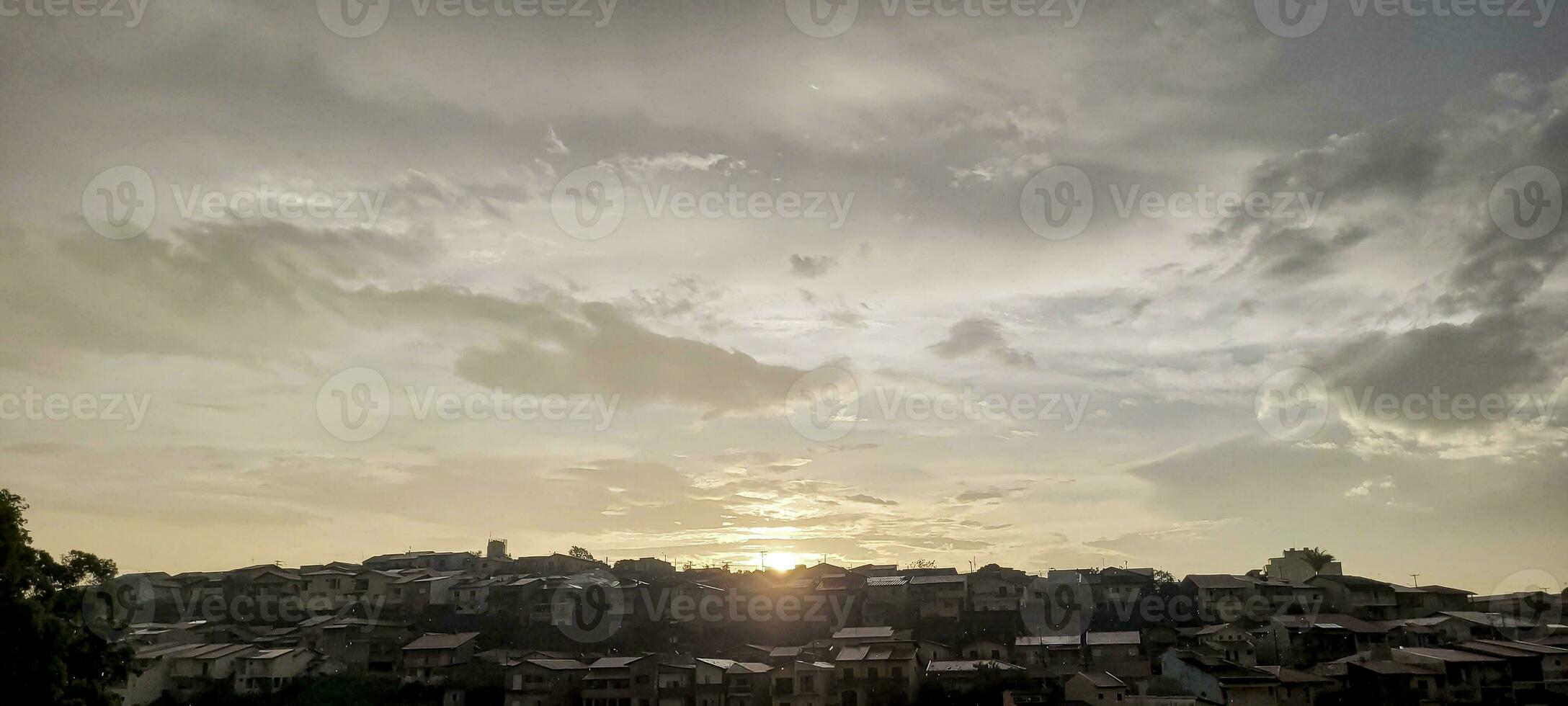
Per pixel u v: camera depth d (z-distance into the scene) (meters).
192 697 71.00
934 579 89.56
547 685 73.00
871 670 71.69
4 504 42.91
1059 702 65.62
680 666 74.25
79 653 46.88
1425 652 68.25
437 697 73.88
